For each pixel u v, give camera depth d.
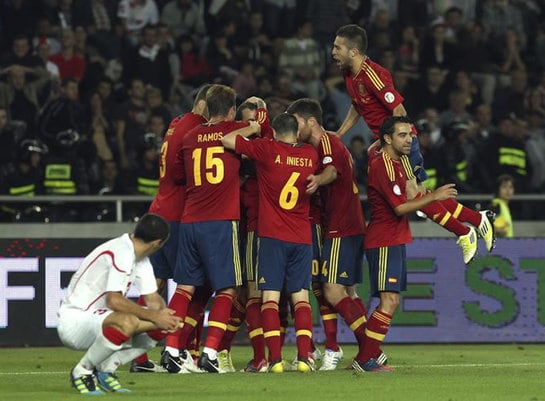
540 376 37.22
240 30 75.12
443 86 72.88
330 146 39.75
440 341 53.94
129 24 74.62
